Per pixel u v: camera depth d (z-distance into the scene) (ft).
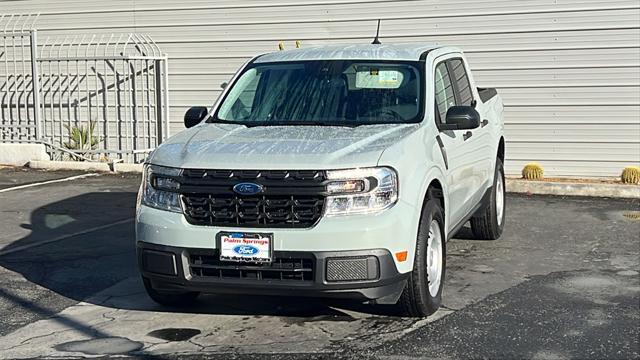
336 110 22.08
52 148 48.42
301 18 44.80
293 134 20.30
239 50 46.26
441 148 21.36
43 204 36.29
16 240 29.40
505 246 28.02
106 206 35.78
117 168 46.03
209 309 21.25
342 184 18.02
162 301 21.02
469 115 21.50
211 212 18.54
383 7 43.29
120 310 21.30
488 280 23.59
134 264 26.00
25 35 48.70
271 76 23.80
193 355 17.94
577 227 31.01
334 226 17.84
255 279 18.28
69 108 50.11
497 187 29.09
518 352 17.75
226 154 18.94
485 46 41.75
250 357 17.76
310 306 21.29
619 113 40.16
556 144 41.24
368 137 19.71
